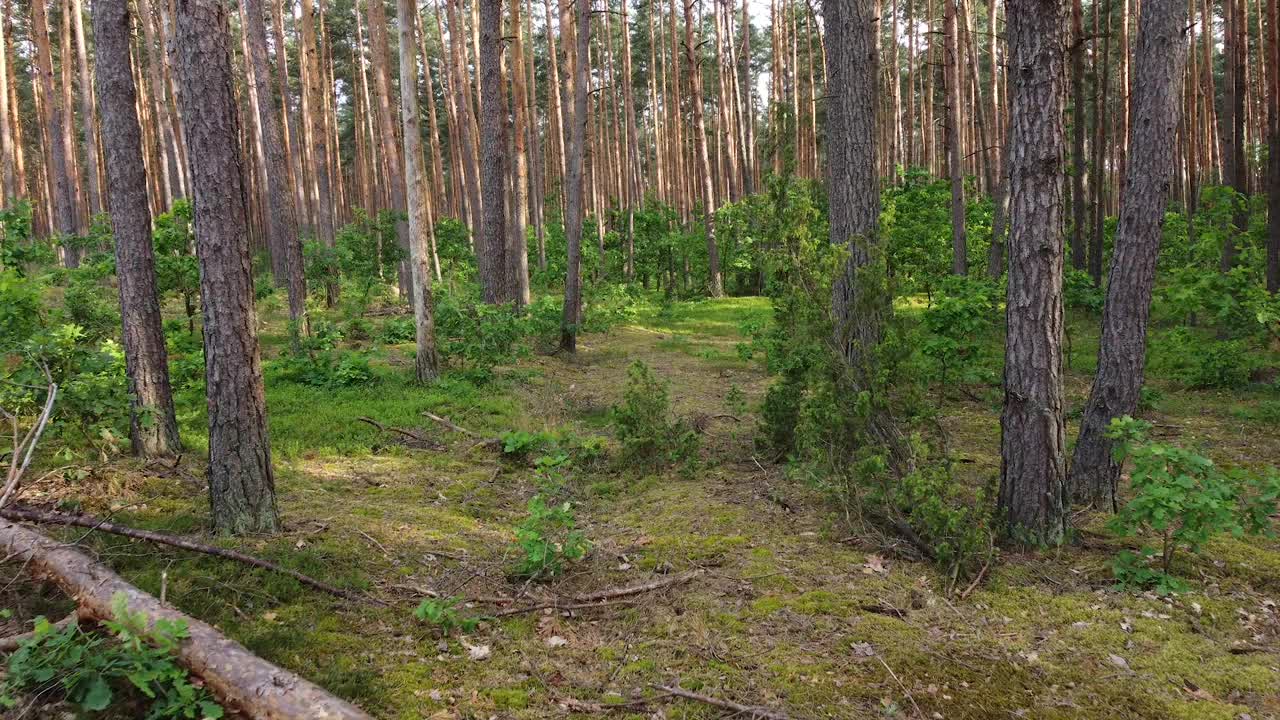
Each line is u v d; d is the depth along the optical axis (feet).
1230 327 36.86
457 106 113.91
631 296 77.71
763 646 14.14
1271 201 35.65
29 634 11.93
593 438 28.68
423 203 38.99
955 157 57.98
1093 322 53.11
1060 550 18.07
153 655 11.35
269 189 71.15
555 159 122.62
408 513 20.98
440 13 107.96
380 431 29.94
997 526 18.65
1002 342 44.91
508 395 37.70
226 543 17.16
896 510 19.11
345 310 60.23
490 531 20.21
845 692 12.67
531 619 15.29
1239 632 14.70
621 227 103.96
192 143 16.70
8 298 20.71
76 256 65.31
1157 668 13.41
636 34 129.59
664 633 14.70
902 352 19.81
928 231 65.05
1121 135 64.75
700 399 37.24
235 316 17.40
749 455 27.12
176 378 30.30
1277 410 30.68
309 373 39.06
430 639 14.29
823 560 17.85
